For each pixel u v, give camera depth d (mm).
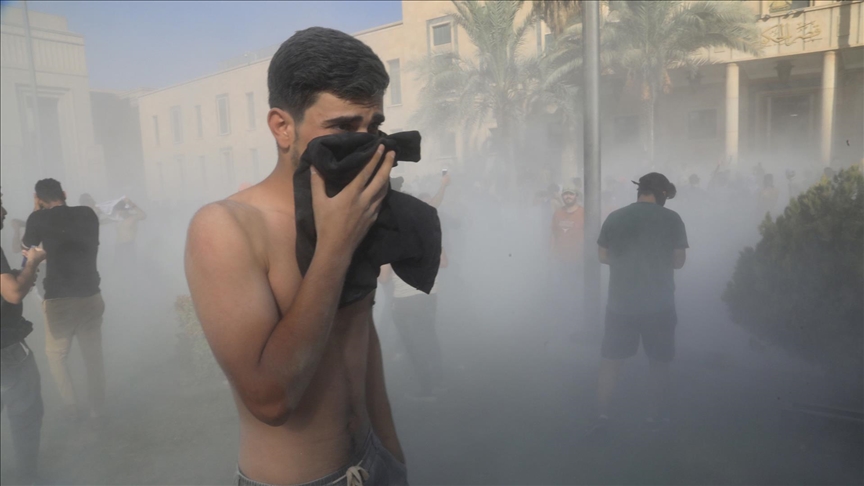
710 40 18312
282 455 1279
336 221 1089
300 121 1188
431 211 1320
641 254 3826
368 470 1388
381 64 1229
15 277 3158
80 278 4258
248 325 1085
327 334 1105
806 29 18547
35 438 3385
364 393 1435
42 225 4148
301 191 1147
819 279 3543
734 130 22391
